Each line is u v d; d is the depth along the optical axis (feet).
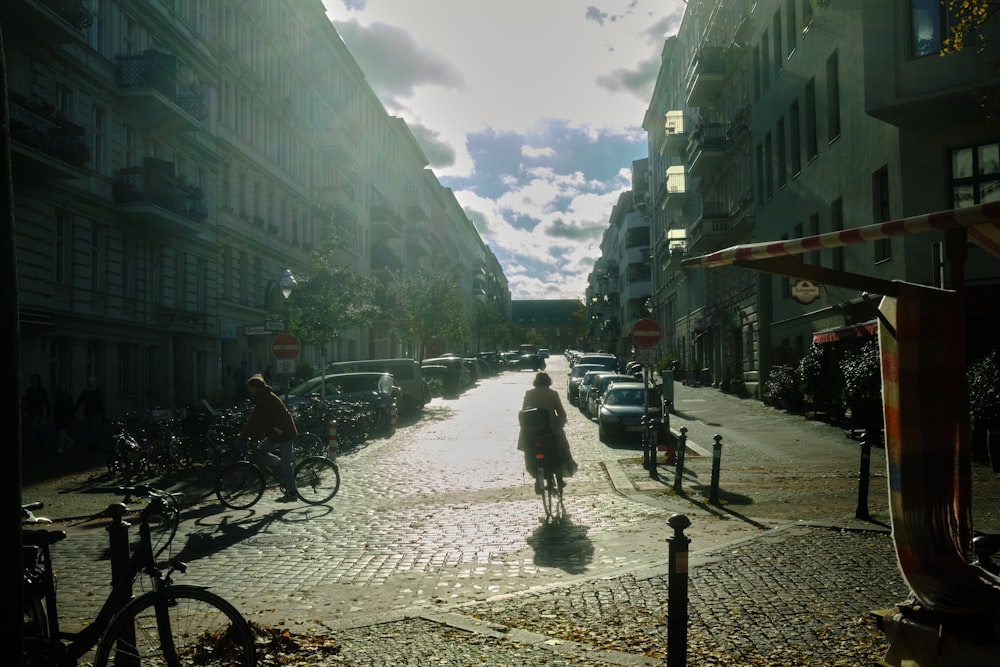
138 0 100.78
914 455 15.80
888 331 16.05
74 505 45.06
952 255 16.24
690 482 49.37
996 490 41.93
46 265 82.48
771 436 73.10
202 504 45.03
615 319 347.56
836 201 82.69
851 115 77.36
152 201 98.73
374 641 20.30
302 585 27.45
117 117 97.55
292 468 44.32
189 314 113.50
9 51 77.00
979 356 60.95
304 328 116.78
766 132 107.55
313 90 180.55
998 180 63.05
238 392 117.29
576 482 51.11
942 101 62.59
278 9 158.40
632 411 76.69
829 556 28.40
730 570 26.76
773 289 109.40
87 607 25.05
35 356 80.07
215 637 15.94
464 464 60.75
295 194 166.40
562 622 21.74
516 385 199.00
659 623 21.38
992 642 14.52
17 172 77.10
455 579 27.73
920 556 15.69
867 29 65.16
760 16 110.11
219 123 127.65
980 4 52.08
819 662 18.21
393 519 39.58
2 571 11.08
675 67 202.69
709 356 161.79
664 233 221.46
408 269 282.77
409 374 113.19
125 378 100.07
